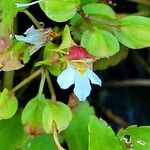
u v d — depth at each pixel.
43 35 0.16
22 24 0.19
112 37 0.16
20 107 0.18
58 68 0.16
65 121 0.16
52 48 0.16
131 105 0.20
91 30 0.16
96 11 0.17
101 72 0.20
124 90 0.20
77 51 0.16
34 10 0.19
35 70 0.18
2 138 0.17
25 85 0.19
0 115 0.16
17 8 0.16
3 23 0.16
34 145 0.17
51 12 0.16
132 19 0.16
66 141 0.17
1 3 0.16
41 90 0.16
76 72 0.16
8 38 0.16
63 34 0.15
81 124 0.17
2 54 0.16
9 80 0.18
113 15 0.17
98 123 0.16
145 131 0.17
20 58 0.16
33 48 0.16
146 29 0.16
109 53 0.16
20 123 0.17
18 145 0.17
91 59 0.16
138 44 0.16
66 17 0.16
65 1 0.16
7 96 0.16
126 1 0.20
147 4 0.19
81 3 0.17
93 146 0.16
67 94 0.19
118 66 0.21
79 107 0.17
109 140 0.16
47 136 0.17
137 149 0.17
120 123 0.20
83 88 0.16
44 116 0.16
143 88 0.20
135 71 0.21
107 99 0.20
